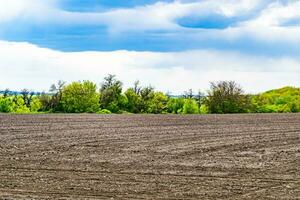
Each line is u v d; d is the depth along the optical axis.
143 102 85.31
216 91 77.75
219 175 16.36
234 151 21.95
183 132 29.66
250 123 37.53
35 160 19.02
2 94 77.75
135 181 15.22
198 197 13.16
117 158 19.64
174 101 85.12
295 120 41.25
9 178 15.54
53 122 34.75
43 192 13.54
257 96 79.25
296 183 15.16
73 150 21.61
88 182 15.00
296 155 20.94
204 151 21.81
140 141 24.94
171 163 18.61
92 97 78.81
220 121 39.28
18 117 39.12
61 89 78.69
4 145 22.84
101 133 28.22
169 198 13.03
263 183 15.10
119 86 84.25
